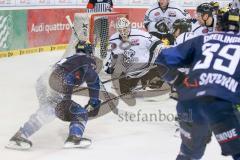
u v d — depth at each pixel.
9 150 6.76
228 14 4.82
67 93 7.00
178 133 7.55
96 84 7.55
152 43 9.20
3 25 15.15
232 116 4.47
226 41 4.71
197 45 4.80
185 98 4.71
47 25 16.89
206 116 4.60
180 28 8.42
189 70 4.88
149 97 10.06
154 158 6.55
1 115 8.77
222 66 4.57
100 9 14.02
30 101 9.93
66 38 17.78
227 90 4.48
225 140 4.48
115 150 6.89
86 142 6.93
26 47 16.16
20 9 15.73
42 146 6.99
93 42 11.57
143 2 18.61
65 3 17.45
